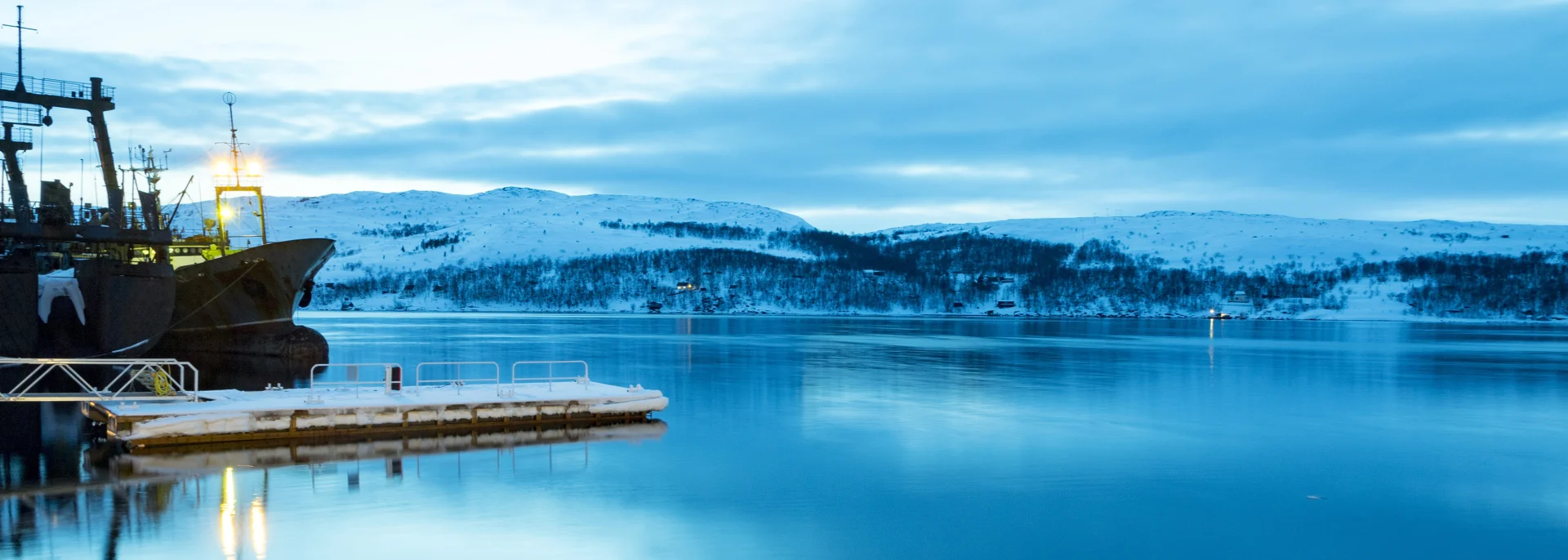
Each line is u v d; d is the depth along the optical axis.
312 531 20.55
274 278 63.12
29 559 18.45
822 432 34.19
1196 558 19.81
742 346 94.94
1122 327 193.62
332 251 67.06
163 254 58.28
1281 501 24.48
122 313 52.97
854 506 23.41
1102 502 24.17
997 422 37.06
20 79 53.16
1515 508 24.05
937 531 21.48
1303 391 50.84
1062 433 34.56
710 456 29.08
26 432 30.14
